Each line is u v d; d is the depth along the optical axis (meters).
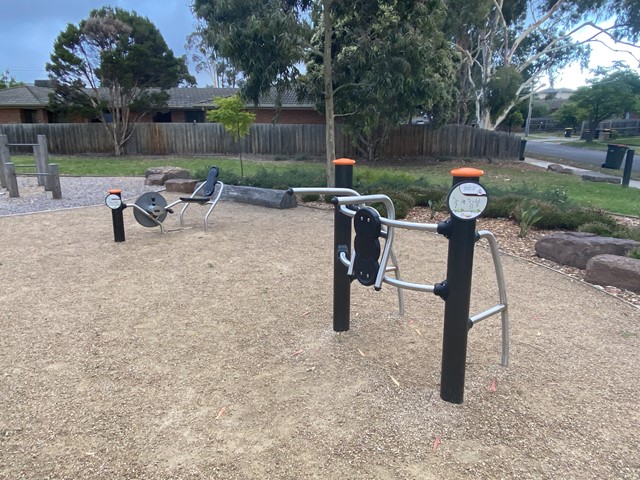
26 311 3.89
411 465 2.13
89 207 8.80
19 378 2.86
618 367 3.06
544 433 2.37
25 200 9.65
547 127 64.75
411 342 3.35
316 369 2.97
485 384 2.81
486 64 24.31
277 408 2.56
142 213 6.47
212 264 5.21
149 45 21.41
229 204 9.16
